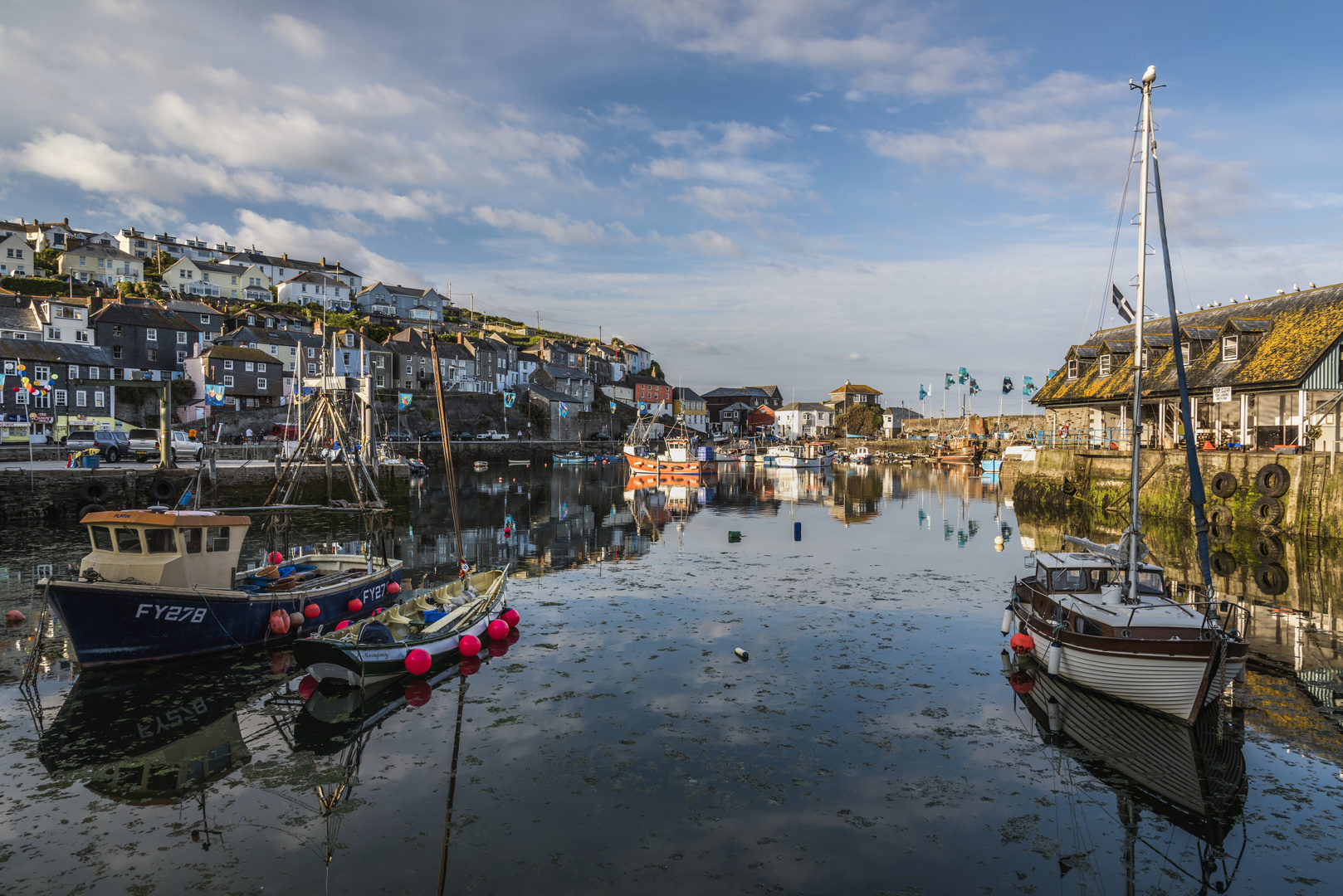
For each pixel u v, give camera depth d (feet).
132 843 27.58
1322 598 63.16
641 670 46.29
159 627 46.19
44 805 30.45
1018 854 26.86
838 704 40.78
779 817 29.30
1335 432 100.73
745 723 38.32
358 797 30.86
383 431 204.44
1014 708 40.29
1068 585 47.91
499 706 40.55
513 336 441.27
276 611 51.01
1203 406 119.75
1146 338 133.69
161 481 107.34
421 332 330.34
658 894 24.36
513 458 292.81
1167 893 24.63
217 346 233.76
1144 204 44.06
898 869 25.96
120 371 218.38
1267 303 121.29
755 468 299.17
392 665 42.91
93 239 351.05
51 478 103.45
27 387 128.98
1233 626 45.75
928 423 353.51
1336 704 40.19
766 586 70.64
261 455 166.81
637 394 461.78
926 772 33.04
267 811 29.89
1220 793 31.07
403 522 118.01
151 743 36.29
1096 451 126.21
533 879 25.21
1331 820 29.01
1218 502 101.24
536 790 31.40
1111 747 35.47
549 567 80.33
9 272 275.80
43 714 39.63
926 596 66.33
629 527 114.52
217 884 25.03
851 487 197.77
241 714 39.70
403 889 24.72
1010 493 178.09
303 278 356.79
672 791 31.24
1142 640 38.01
